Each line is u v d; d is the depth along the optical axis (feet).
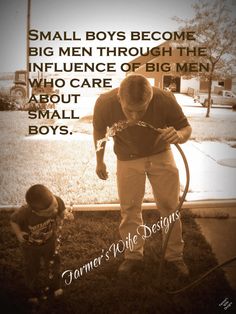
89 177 18.08
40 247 9.32
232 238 12.92
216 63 34.42
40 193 8.86
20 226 9.17
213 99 39.73
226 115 36.47
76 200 15.44
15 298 9.68
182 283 10.30
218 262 11.39
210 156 22.57
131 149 10.01
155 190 10.48
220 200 15.38
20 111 36.29
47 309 9.27
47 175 18.31
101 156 10.63
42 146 24.17
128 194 10.45
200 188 17.03
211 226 13.76
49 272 9.74
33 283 9.72
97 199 15.55
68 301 9.55
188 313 9.16
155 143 9.91
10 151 22.76
